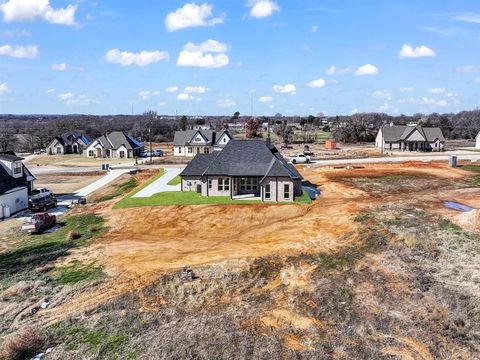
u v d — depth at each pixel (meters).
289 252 26.38
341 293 20.39
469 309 18.42
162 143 135.75
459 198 44.19
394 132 96.75
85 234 33.38
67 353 16.23
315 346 16.02
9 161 44.06
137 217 37.09
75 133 117.75
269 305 19.80
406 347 15.80
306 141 125.19
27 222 33.97
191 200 42.03
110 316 19.14
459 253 25.00
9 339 16.86
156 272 24.11
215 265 24.48
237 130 170.12
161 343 16.39
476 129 142.25
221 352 15.63
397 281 21.55
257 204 39.88
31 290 22.34
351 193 47.53
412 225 30.69
